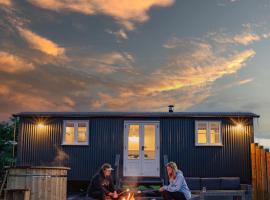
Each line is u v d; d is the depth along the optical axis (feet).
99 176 35.94
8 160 70.64
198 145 64.64
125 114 65.16
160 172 63.93
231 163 64.39
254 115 65.00
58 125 65.87
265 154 50.98
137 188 55.88
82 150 65.21
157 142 64.90
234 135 65.00
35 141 65.57
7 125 83.97
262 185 52.11
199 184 60.08
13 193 38.88
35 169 40.73
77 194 64.13
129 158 64.64
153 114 65.21
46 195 40.93
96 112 67.21
